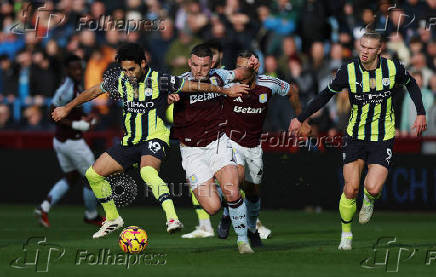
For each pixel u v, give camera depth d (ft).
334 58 143.33
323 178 141.59
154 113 78.02
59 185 114.32
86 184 113.91
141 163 77.20
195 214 135.33
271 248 81.35
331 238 95.71
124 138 78.79
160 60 152.35
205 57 74.02
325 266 66.39
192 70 75.41
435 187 140.67
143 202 147.95
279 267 65.51
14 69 155.84
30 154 153.38
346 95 119.55
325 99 79.41
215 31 147.84
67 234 99.96
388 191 141.28
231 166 74.49
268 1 154.20
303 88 141.79
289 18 151.74
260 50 149.59
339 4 151.23
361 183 133.69
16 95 155.53
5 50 157.58
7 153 154.20
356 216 132.87
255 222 82.79
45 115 154.30
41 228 110.01
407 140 141.90
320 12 150.00
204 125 75.20
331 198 141.59
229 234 99.45
